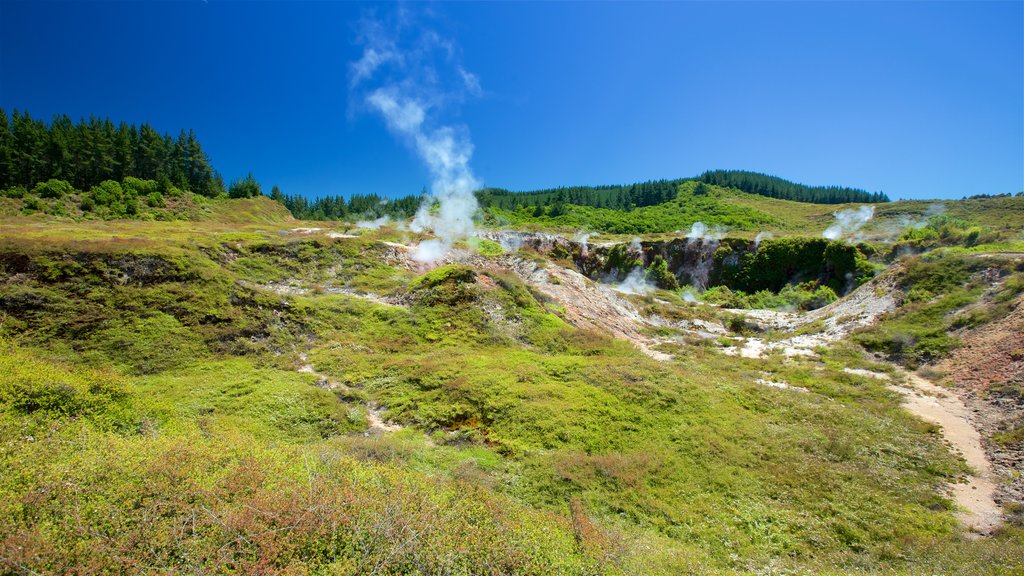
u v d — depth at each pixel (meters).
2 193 58.91
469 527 8.22
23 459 8.09
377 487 9.22
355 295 30.67
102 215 61.06
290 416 15.41
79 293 20.38
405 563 6.89
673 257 62.88
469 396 17.98
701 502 12.50
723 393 19.94
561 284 38.53
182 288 22.56
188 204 76.38
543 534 8.93
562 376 20.92
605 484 13.09
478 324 26.81
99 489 7.49
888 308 31.16
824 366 25.86
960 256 31.31
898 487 13.37
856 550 10.79
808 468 14.19
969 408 19.05
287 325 23.77
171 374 17.83
